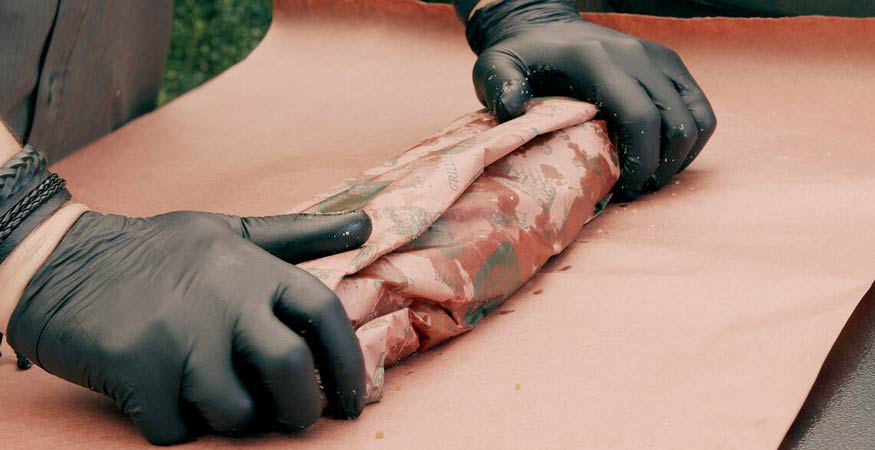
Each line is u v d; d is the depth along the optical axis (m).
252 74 1.73
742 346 0.84
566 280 0.95
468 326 0.89
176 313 0.78
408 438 0.79
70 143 1.40
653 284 0.93
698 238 0.99
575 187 0.98
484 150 0.93
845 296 0.88
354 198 0.92
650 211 1.05
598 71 1.04
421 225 0.88
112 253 0.82
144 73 1.68
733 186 1.07
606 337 0.87
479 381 0.84
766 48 1.32
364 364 0.80
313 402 0.78
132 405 0.78
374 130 1.35
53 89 1.27
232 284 0.79
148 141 1.42
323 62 1.73
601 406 0.81
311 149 1.31
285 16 1.89
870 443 0.77
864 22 1.27
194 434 0.80
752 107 1.26
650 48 1.08
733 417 0.78
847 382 0.82
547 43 1.07
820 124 1.20
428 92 1.49
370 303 0.83
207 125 1.48
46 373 0.90
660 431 0.78
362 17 1.79
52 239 0.82
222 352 0.77
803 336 0.84
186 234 0.82
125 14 1.44
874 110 1.22
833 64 1.28
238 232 0.84
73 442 0.80
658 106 1.05
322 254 0.85
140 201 1.21
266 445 0.79
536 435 0.79
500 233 0.91
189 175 1.28
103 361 0.78
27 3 1.16
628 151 1.04
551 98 1.06
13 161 0.82
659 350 0.85
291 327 0.79
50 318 0.80
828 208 1.01
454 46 1.66
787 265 0.93
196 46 3.18
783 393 0.79
